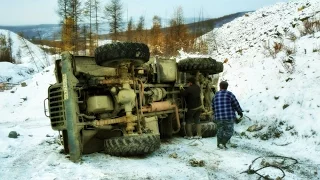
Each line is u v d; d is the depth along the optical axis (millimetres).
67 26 27969
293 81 9047
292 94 8227
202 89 8664
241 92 11297
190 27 34656
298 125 7012
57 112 6129
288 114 7562
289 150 6309
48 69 20922
